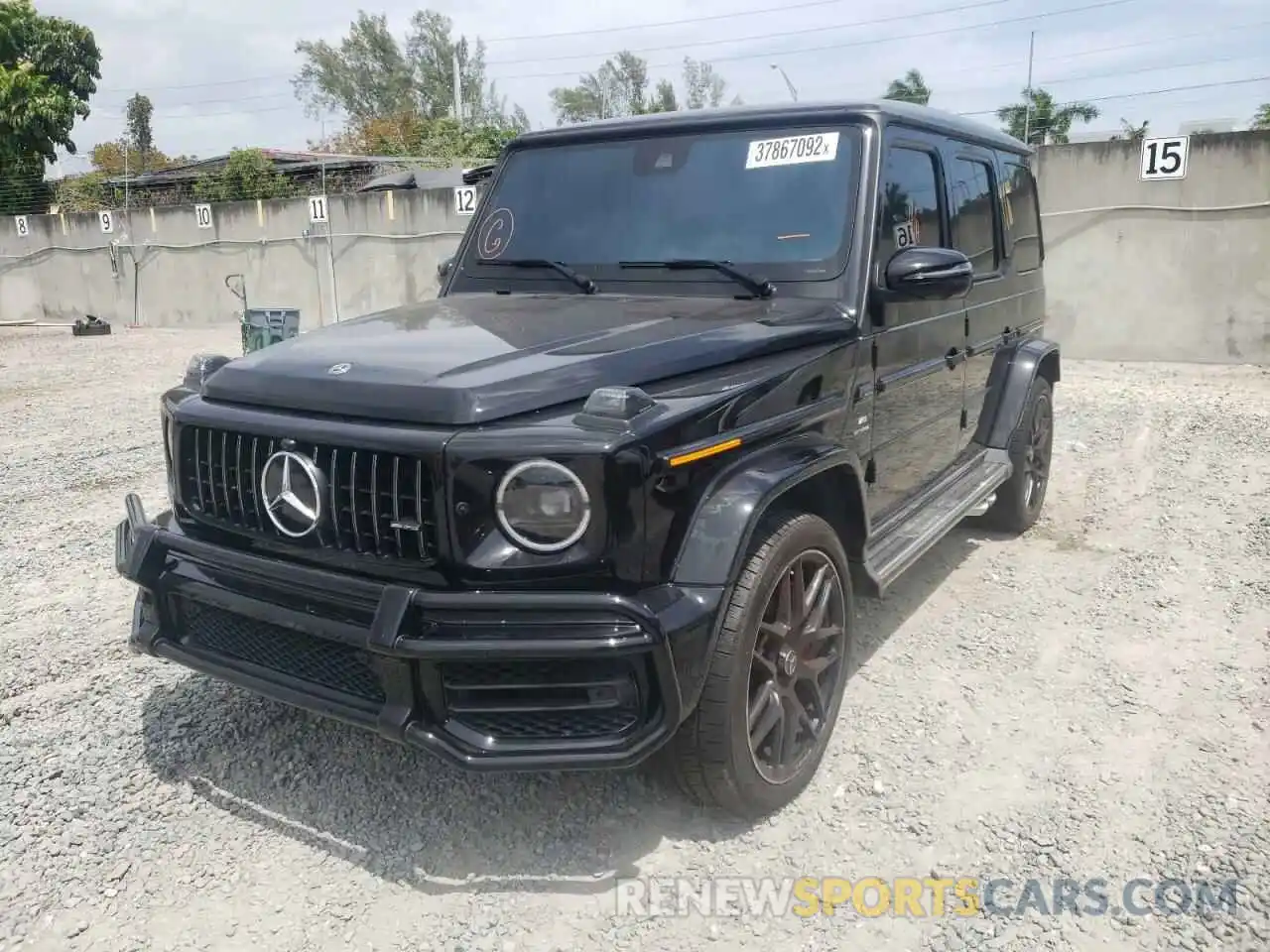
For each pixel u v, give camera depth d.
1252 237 10.81
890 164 3.76
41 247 20.89
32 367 13.54
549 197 4.11
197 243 18.53
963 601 4.73
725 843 2.96
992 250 5.05
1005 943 2.54
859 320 3.45
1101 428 8.20
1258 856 2.83
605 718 2.55
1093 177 11.39
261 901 2.74
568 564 2.48
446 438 2.49
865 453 3.63
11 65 27.69
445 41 60.56
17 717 3.75
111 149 50.94
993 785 3.21
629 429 2.49
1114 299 11.58
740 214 3.70
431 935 2.60
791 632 3.03
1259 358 11.02
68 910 2.71
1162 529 5.71
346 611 2.64
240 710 3.78
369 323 3.49
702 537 2.66
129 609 4.81
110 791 3.25
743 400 2.86
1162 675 3.93
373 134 50.62
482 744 2.53
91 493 6.88
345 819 3.09
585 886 2.78
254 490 2.83
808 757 3.16
